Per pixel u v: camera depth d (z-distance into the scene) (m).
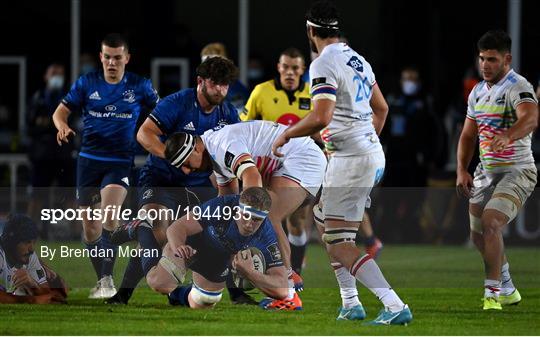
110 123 35.16
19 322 27.44
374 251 42.03
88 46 60.97
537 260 41.34
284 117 38.09
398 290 35.97
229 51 61.16
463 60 59.09
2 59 60.50
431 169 52.22
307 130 26.36
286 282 29.95
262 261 29.80
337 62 26.61
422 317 28.98
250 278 29.80
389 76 51.75
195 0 61.06
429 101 52.56
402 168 50.91
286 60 37.94
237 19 61.03
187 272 32.72
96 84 35.19
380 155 27.27
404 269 41.56
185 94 30.88
